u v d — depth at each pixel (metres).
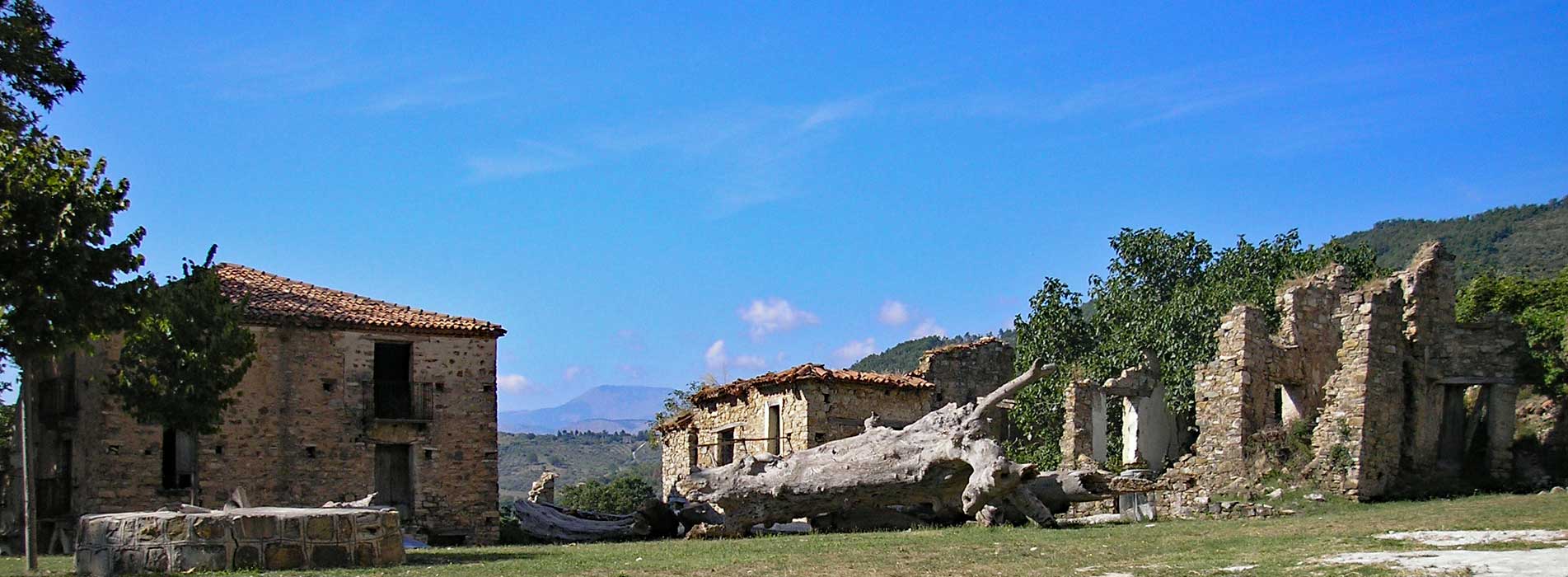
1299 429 33.12
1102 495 29.25
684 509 35.91
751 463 31.00
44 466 39.00
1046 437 50.16
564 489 76.75
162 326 30.36
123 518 19.94
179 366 32.62
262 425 38.19
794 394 43.88
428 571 19.42
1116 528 25.47
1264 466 31.98
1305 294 35.84
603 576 18.81
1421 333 33.38
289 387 38.66
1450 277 35.00
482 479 40.81
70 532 37.28
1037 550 20.89
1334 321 36.25
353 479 39.06
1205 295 49.66
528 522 38.66
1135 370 47.62
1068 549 20.89
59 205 20.86
